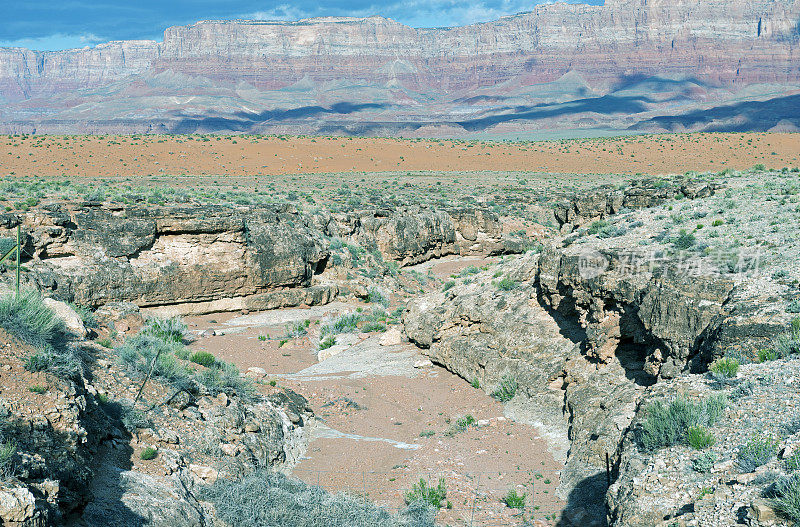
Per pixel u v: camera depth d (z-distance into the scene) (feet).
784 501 38.37
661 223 120.16
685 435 52.65
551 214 342.64
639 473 50.83
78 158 465.88
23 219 169.78
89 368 80.53
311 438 97.86
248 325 187.01
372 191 367.86
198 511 64.49
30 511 43.78
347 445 94.99
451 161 561.84
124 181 384.68
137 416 75.05
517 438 94.58
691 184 153.38
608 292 98.37
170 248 189.78
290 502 70.03
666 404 57.06
